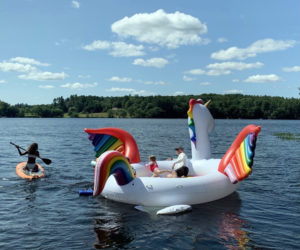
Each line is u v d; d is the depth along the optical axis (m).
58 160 12.61
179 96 124.38
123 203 6.61
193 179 6.64
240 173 6.56
